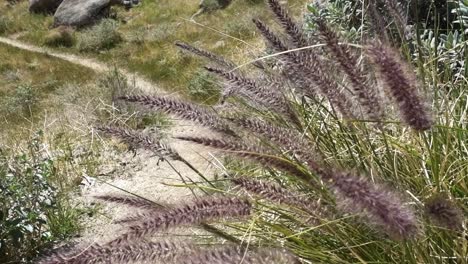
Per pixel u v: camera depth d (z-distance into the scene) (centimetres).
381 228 197
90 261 191
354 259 225
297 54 228
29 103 1255
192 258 187
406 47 276
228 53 1120
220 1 1630
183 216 196
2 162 584
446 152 235
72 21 1939
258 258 186
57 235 535
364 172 230
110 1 1966
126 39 1664
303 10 654
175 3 1856
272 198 216
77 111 957
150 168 654
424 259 206
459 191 243
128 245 193
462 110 277
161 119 744
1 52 1825
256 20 247
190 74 1155
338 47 214
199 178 542
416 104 185
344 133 247
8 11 2222
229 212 200
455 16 470
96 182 650
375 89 229
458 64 366
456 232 210
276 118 297
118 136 259
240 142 217
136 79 1305
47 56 1734
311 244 234
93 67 1560
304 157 221
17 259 512
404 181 244
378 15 257
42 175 548
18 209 514
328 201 219
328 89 228
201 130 244
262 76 282
